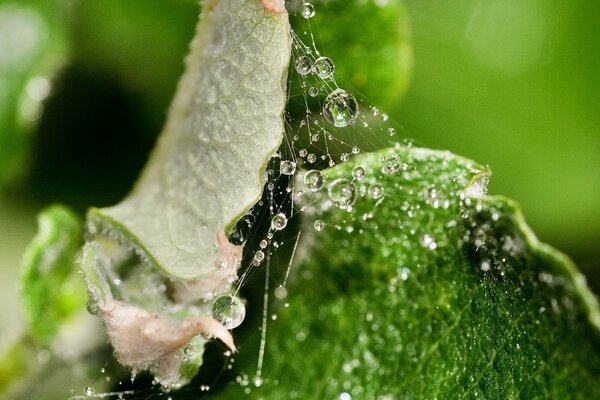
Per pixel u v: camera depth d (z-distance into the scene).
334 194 0.15
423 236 0.15
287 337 0.16
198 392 0.16
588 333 0.14
